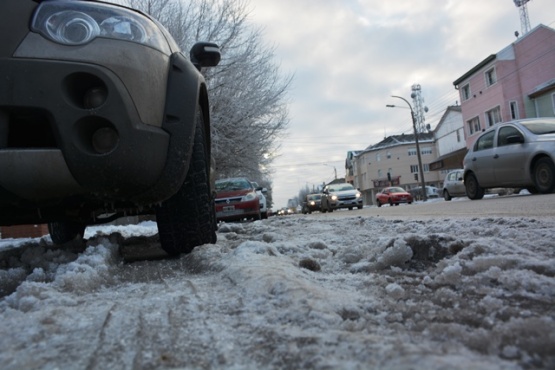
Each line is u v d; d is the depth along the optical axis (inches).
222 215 506.6
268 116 722.2
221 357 47.3
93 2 101.4
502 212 231.5
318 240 135.7
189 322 58.4
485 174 434.0
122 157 93.2
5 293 91.7
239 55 673.0
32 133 93.0
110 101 92.1
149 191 103.0
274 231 193.3
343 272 93.0
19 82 87.1
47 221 127.5
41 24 91.7
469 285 70.8
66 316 61.4
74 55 91.0
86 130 91.6
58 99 88.8
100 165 92.0
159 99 102.4
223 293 73.1
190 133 106.8
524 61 1160.2
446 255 92.4
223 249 121.0
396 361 40.3
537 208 240.4
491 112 1243.2
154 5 644.7
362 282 78.6
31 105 87.5
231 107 660.7
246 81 682.2
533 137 379.9
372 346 44.6
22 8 91.3
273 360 45.7
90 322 59.3
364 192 3043.8
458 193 674.2
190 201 121.6
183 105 106.7
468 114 1354.6
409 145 2596.0
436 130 1937.7
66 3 96.7
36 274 96.2
